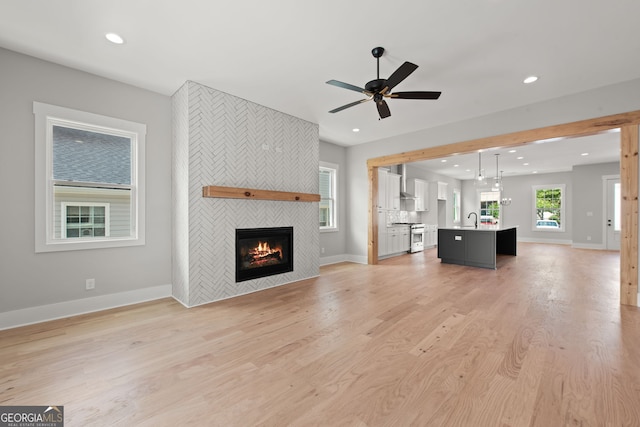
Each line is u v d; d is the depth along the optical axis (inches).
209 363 83.4
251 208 159.2
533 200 410.9
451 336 100.6
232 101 150.4
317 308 131.1
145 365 82.4
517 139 163.3
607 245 326.0
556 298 144.3
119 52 111.0
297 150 184.2
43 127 115.0
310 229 193.8
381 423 59.5
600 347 91.3
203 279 138.9
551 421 59.3
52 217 118.8
